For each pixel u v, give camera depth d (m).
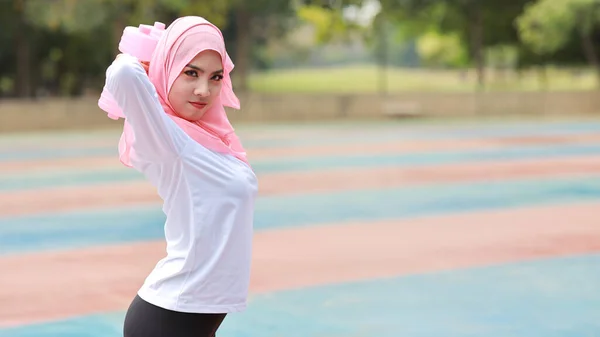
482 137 24.31
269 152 20.42
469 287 7.39
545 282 7.56
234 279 3.37
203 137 3.34
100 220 11.26
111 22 34.94
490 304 6.82
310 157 19.27
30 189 14.44
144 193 13.89
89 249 9.30
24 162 18.73
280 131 26.77
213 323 3.41
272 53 65.50
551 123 29.69
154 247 9.38
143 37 3.38
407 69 75.69
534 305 6.78
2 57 42.72
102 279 7.84
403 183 14.83
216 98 3.45
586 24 32.34
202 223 3.30
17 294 7.29
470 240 9.62
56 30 38.75
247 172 3.46
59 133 26.97
